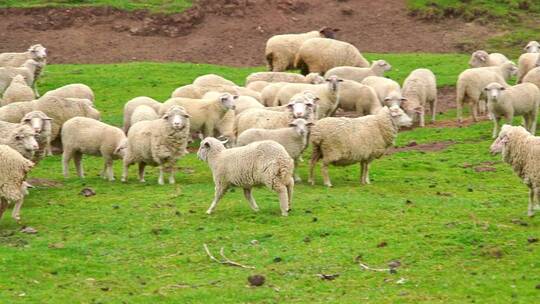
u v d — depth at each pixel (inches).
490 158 981.8
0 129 816.3
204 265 624.4
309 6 1921.8
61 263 619.8
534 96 1061.1
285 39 1400.1
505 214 733.3
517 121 1160.2
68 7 1812.3
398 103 1053.2
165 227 703.1
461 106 1159.6
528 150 698.2
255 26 1833.2
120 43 1738.4
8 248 642.8
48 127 844.0
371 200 781.9
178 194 806.5
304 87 1045.8
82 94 1080.2
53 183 875.4
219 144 733.3
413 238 669.3
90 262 627.8
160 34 1786.4
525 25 1868.8
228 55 1711.4
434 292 575.5
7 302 553.0
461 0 1929.1
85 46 1715.1
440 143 1066.1
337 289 581.6
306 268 616.1
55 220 729.6
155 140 843.4
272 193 809.5
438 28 1851.6
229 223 711.1
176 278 601.3
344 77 1214.3
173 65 1528.1
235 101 1008.2
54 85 1373.0
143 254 647.1
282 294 573.9
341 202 769.6
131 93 1336.1
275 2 1900.8
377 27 1852.9
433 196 812.6
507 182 878.4
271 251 646.5
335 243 661.3
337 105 1053.8
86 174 930.1
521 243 653.9
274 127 885.2
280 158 708.7
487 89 1052.5
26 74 1219.9
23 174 693.9
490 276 598.2
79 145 889.5
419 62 1562.5
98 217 735.1
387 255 637.9
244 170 713.0
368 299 563.8
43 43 1713.8
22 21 1779.0
